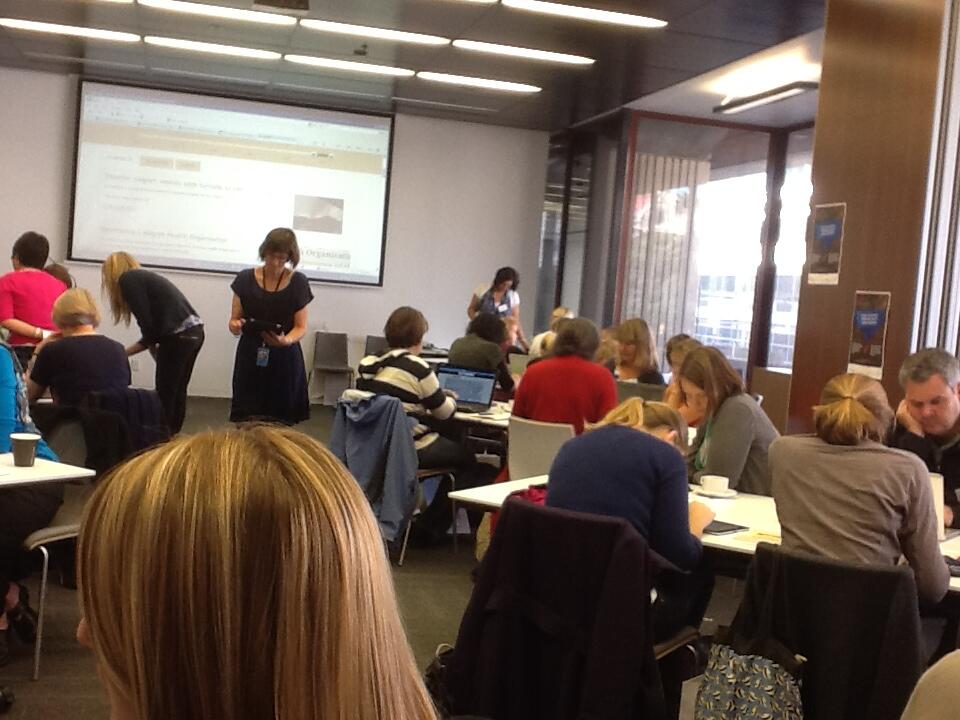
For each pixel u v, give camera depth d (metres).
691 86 7.50
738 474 3.47
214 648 0.49
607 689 2.22
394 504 4.57
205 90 9.17
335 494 0.53
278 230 5.16
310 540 0.51
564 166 9.65
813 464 2.53
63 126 9.02
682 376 3.60
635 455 2.57
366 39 6.86
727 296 8.94
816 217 4.31
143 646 0.50
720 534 2.85
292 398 5.30
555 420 4.19
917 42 3.78
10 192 8.97
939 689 1.24
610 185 8.70
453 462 4.93
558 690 2.32
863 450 2.49
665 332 8.80
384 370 4.78
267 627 0.50
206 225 9.30
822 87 4.30
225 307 9.41
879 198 3.94
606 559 2.28
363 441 4.61
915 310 3.74
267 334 5.16
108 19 6.90
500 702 2.34
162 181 9.17
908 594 2.11
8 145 8.93
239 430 0.58
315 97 9.26
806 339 4.34
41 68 8.80
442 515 5.15
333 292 9.68
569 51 6.73
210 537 0.50
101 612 0.51
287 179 9.46
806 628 2.19
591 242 9.05
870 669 2.13
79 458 3.46
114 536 0.51
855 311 4.03
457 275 10.01
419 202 9.84
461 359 5.55
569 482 2.61
